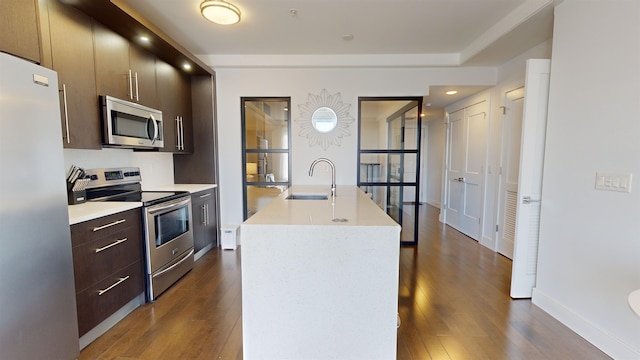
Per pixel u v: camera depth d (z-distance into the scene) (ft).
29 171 4.42
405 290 8.66
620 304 5.58
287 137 12.92
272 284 5.25
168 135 10.46
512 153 11.21
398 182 13.01
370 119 12.71
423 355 5.80
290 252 5.19
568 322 6.73
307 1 7.78
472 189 14.21
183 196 9.60
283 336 5.34
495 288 8.79
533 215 7.97
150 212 7.82
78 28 6.66
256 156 13.05
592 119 6.18
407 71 12.38
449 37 10.23
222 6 7.53
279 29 9.55
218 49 11.46
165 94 10.26
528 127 7.76
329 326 5.31
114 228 6.67
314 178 12.88
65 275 5.07
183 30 9.63
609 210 5.80
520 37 9.02
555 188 7.16
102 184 8.41
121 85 8.05
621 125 5.56
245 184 13.07
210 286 8.93
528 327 6.77
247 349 5.39
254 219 5.57
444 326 6.81
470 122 14.40
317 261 5.19
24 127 4.33
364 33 9.87
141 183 10.40
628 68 5.45
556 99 7.15
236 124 12.71
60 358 5.03
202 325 6.84
